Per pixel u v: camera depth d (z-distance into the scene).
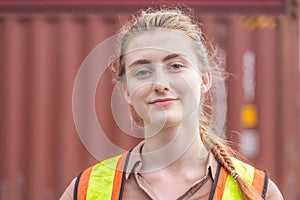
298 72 10.73
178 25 3.55
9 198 10.52
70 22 10.77
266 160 10.60
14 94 10.70
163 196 3.51
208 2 10.70
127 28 3.75
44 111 10.65
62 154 10.55
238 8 10.73
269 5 10.73
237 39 10.73
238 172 3.61
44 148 10.59
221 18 10.71
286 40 10.74
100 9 10.73
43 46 10.76
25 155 10.59
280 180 10.62
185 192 3.51
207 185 3.54
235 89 10.67
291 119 10.70
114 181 3.58
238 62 10.71
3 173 10.57
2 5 10.72
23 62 10.75
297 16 10.71
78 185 3.63
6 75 10.72
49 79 10.72
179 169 3.57
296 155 10.63
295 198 10.58
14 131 10.62
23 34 10.78
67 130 10.56
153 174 3.57
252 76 10.72
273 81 10.72
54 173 10.56
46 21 10.77
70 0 10.74
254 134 10.65
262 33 10.75
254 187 3.58
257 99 10.70
